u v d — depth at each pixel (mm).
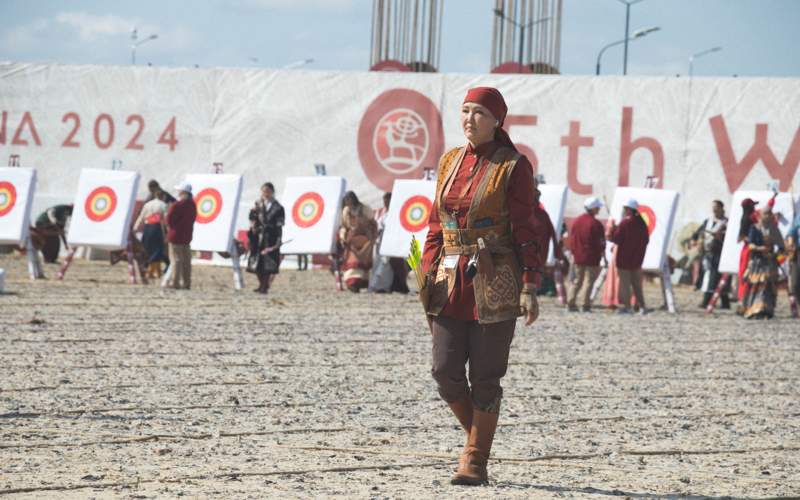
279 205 35531
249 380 16062
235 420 12758
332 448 11133
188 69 50750
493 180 9367
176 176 50938
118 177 37438
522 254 9430
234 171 50594
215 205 37906
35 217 51062
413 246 9570
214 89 50750
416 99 49312
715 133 46969
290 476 9680
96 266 46844
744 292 32688
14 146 51344
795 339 26094
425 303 9539
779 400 16000
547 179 48281
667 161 47344
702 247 37344
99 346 19453
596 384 17094
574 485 9656
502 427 12992
